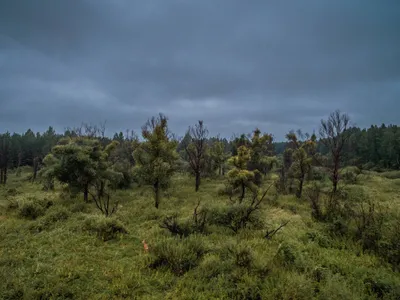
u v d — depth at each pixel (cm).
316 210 1061
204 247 688
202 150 2411
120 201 1502
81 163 1484
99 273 579
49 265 606
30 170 5256
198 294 486
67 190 1680
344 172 2673
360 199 1497
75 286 519
